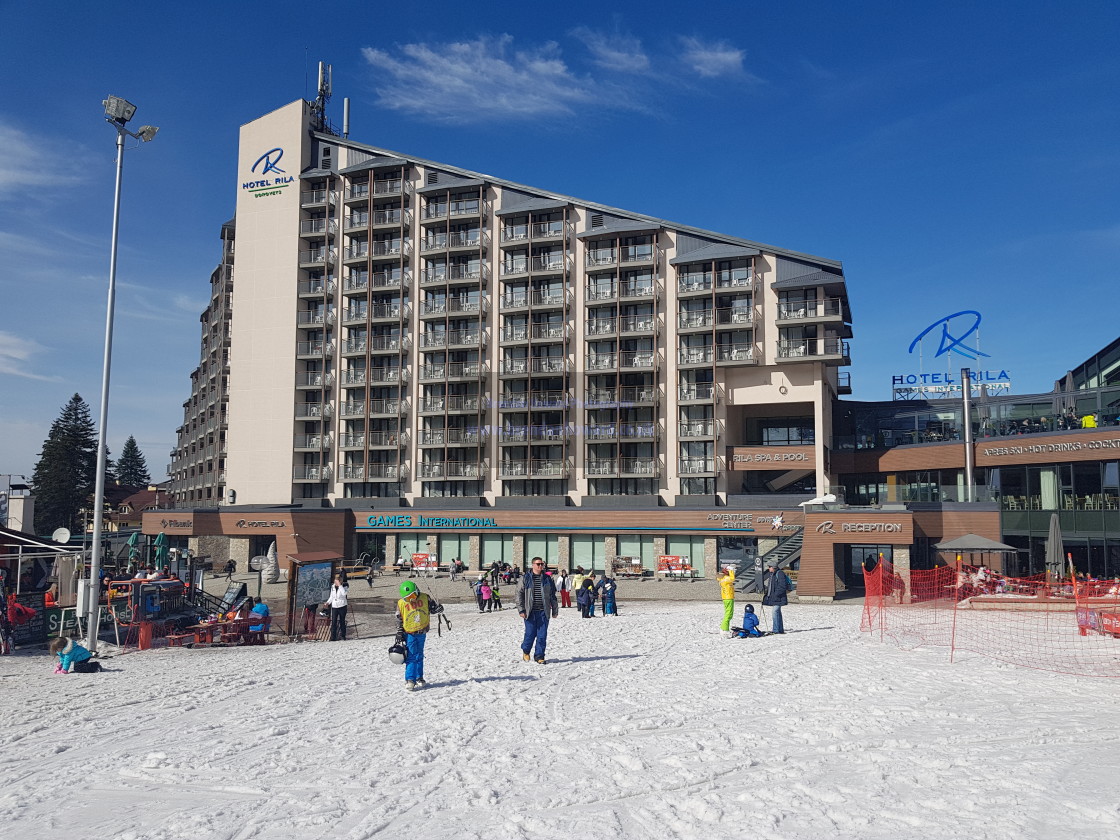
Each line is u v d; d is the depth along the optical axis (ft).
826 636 66.85
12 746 32.89
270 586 172.14
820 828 19.39
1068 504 147.64
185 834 20.71
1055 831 18.58
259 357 228.22
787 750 27.53
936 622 79.82
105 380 80.23
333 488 222.89
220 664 60.44
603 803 22.26
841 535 141.38
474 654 55.52
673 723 32.42
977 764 24.72
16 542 101.76
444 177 222.07
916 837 18.52
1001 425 168.66
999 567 151.84
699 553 185.26
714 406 191.93
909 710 33.94
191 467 307.37
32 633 83.20
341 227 227.40
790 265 189.06
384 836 20.08
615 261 204.33
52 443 331.36
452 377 213.25
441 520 204.23
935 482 176.35
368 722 34.06
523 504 203.21
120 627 83.05
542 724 32.71
